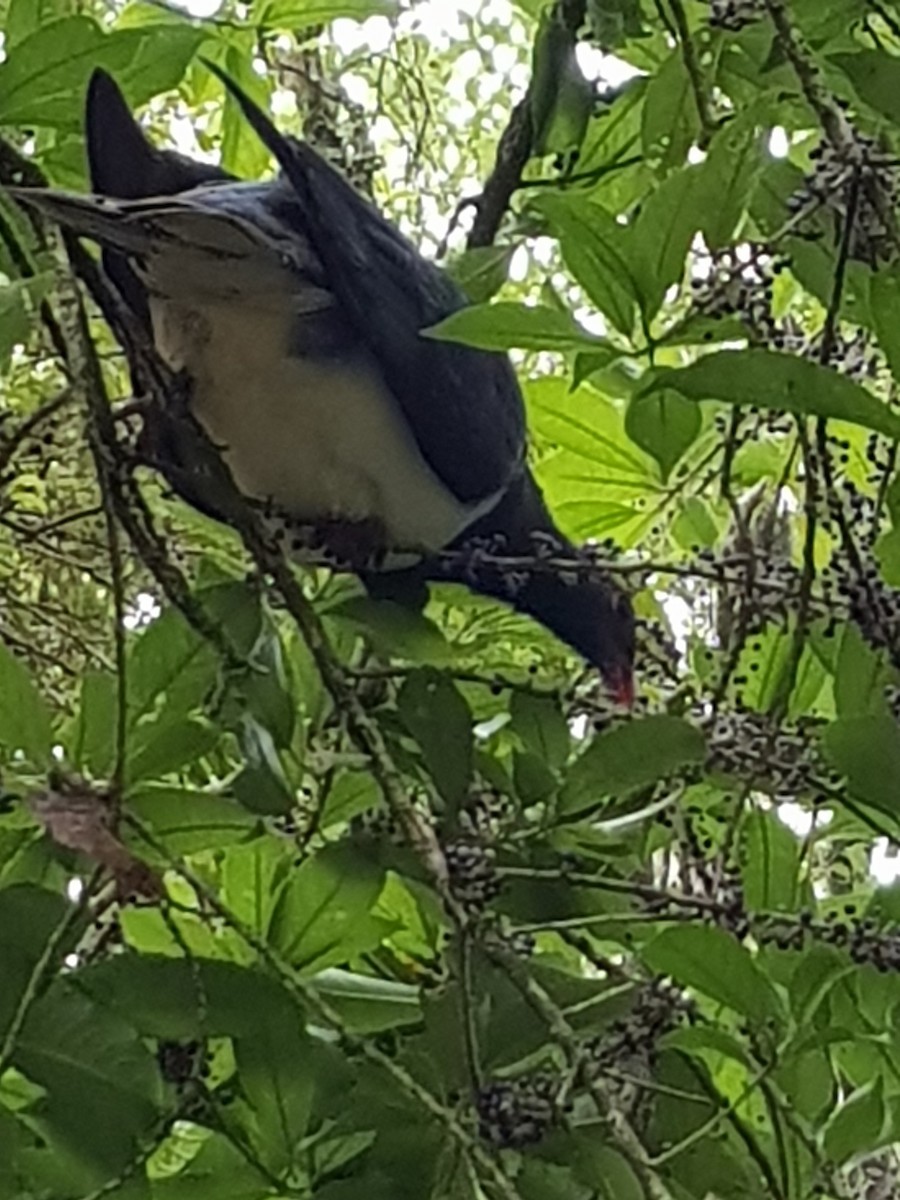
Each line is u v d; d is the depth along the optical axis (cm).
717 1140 173
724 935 161
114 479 163
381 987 179
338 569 226
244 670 172
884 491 166
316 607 202
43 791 154
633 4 219
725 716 172
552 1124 156
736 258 165
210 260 226
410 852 169
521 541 260
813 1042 164
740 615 172
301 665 189
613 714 182
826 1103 171
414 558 225
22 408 220
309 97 250
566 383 219
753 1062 164
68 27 174
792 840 182
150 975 158
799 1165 169
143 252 196
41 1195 159
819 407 145
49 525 190
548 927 169
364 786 183
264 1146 162
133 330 187
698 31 207
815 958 163
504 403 254
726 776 178
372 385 240
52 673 226
